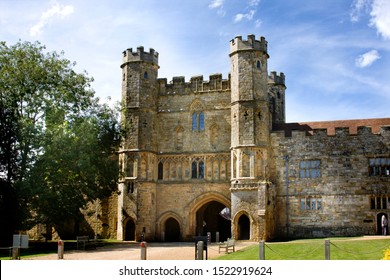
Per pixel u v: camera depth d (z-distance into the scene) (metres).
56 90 45.28
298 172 46.97
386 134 45.66
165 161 51.31
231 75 49.28
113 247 39.62
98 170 43.06
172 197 50.41
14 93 42.75
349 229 45.00
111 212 52.66
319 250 28.39
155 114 51.78
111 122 47.19
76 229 53.88
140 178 49.25
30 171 39.22
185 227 49.53
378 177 45.22
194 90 51.69
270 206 45.28
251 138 46.34
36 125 40.81
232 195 45.69
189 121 51.38
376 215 44.75
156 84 52.47
